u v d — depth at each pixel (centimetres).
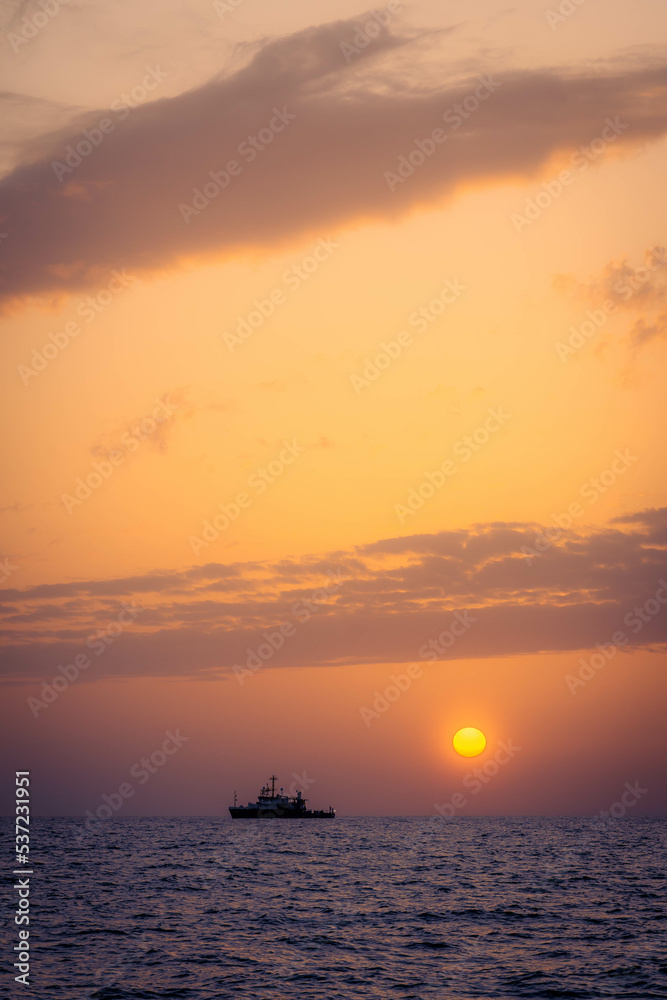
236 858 11050
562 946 4431
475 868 9519
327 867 9569
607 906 6034
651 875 8669
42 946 4375
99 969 3838
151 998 3350
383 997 3388
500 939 4644
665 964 3947
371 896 6631
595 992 3462
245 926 5041
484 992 3469
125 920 5250
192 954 4181
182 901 6262
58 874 8488
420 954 4209
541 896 6662
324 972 3800
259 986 3547
